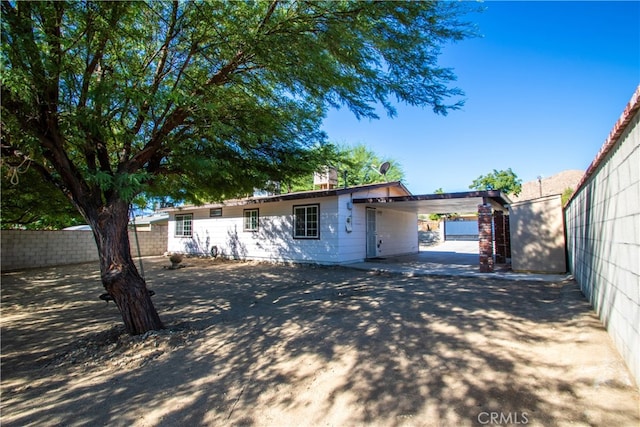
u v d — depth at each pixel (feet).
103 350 13.48
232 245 49.49
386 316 16.39
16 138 11.87
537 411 7.52
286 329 15.28
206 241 53.57
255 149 20.61
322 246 38.78
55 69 10.77
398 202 38.60
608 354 9.94
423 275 29.84
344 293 23.08
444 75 14.74
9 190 23.53
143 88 13.37
